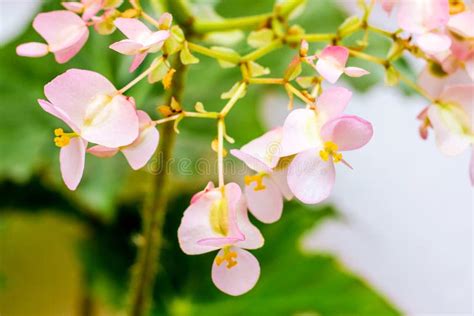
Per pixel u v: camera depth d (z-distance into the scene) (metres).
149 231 0.32
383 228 0.59
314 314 0.44
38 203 0.46
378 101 0.59
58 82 0.26
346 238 0.60
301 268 0.44
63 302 0.56
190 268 0.45
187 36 0.30
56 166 0.40
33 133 0.41
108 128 0.26
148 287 0.33
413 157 0.59
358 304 0.44
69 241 0.55
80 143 0.26
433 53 0.26
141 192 0.47
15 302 0.55
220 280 0.26
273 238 0.45
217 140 0.27
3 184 0.45
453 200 0.58
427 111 0.28
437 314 0.59
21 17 0.54
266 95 0.49
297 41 0.29
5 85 0.41
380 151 0.59
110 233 0.47
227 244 0.25
